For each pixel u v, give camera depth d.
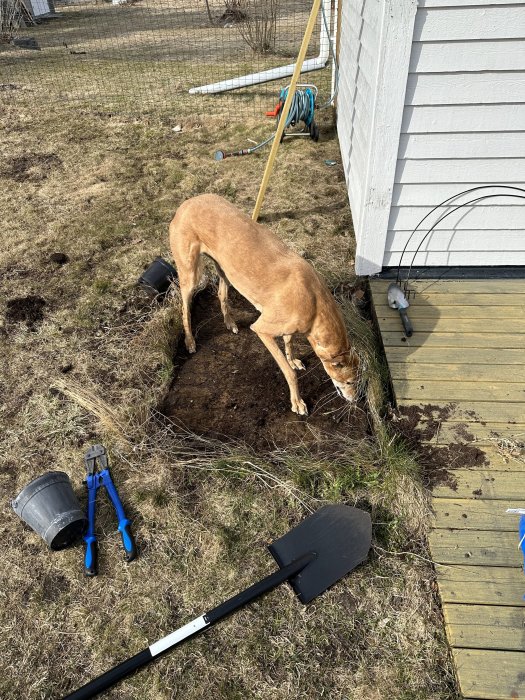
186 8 19.23
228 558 2.36
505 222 3.68
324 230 4.83
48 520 2.29
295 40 12.54
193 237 3.20
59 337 3.70
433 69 3.08
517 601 2.07
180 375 3.42
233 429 3.03
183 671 2.01
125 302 4.02
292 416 3.10
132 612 2.20
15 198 5.60
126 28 16.03
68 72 10.52
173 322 3.73
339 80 6.52
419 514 2.40
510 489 2.47
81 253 4.64
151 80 9.71
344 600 2.19
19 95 8.99
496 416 2.83
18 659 2.08
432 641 2.04
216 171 6.05
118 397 3.18
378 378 3.10
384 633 2.08
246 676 1.99
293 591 2.22
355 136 4.61
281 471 2.68
